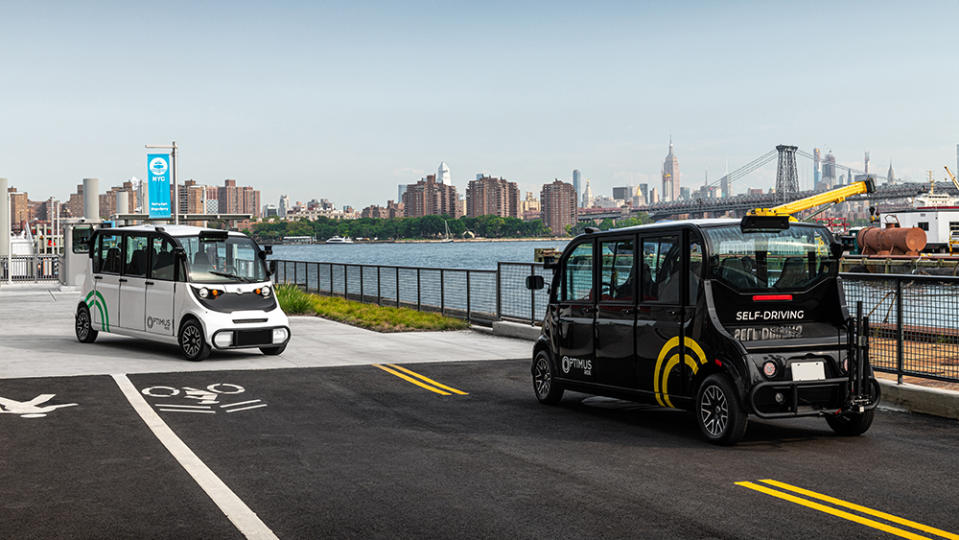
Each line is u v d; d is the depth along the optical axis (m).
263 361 14.96
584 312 10.47
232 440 8.80
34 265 38.66
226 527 5.97
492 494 6.82
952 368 10.59
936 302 10.80
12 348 16.22
